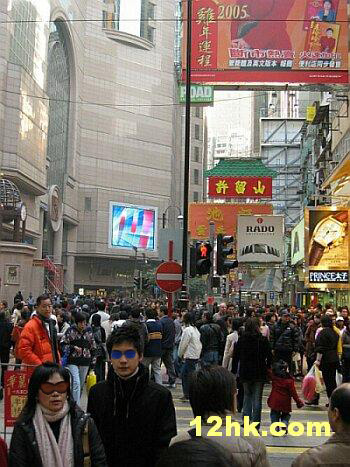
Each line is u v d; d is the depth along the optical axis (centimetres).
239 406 1093
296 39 2598
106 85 8738
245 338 938
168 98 9475
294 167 6106
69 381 386
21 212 4203
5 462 364
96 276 8731
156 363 1289
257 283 3769
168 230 1673
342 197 2508
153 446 414
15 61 5562
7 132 5359
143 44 9119
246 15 2597
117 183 8756
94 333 1215
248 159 3350
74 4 7794
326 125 3700
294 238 3158
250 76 2591
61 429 373
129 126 8969
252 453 316
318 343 1213
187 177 1762
